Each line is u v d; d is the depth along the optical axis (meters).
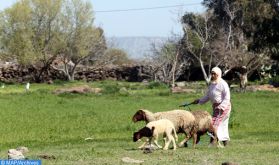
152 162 13.59
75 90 45.81
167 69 64.94
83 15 75.75
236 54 60.59
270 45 64.94
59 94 44.28
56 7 74.38
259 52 65.06
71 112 31.28
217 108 17.22
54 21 74.75
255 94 45.19
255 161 13.77
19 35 74.06
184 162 13.59
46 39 74.75
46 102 37.69
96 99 41.03
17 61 75.50
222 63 62.62
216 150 15.88
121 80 80.06
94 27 77.88
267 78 65.31
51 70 77.88
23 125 25.17
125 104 36.69
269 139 19.70
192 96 43.38
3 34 75.06
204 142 19.05
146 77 75.88
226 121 17.25
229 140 17.94
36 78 76.50
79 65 82.69
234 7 68.50
